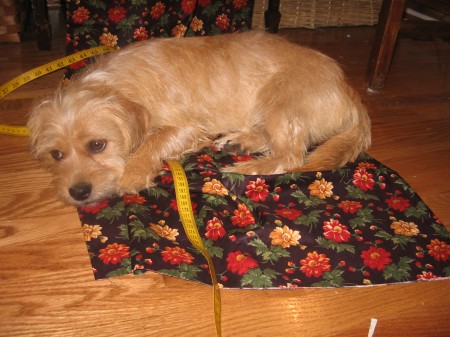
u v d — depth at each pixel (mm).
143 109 574
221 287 447
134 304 430
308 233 516
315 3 1290
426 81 997
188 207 525
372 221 540
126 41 805
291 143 654
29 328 400
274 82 660
